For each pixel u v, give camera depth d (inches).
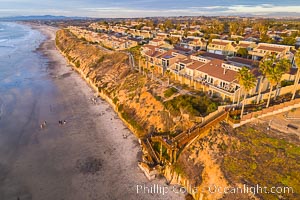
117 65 3331.7
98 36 5836.6
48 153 1729.8
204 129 1509.6
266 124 1497.3
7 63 4360.2
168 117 1824.6
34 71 3895.2
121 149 1774.1
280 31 5083.7
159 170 1508.4
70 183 1446.9
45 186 1421.0
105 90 2746.1
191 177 1352.1
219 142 1433.3
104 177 1498.5
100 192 1382.9
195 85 2199.8
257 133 1435.8
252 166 1250.0
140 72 2866.6
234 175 1240.2
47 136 1951.3
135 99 2271.2
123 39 4953.3
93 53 4279.0
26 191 1381.6
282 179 1156.5
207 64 2305.6
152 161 1560.0
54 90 3019.2
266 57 2186.3
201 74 2224.4
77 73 3863.2
